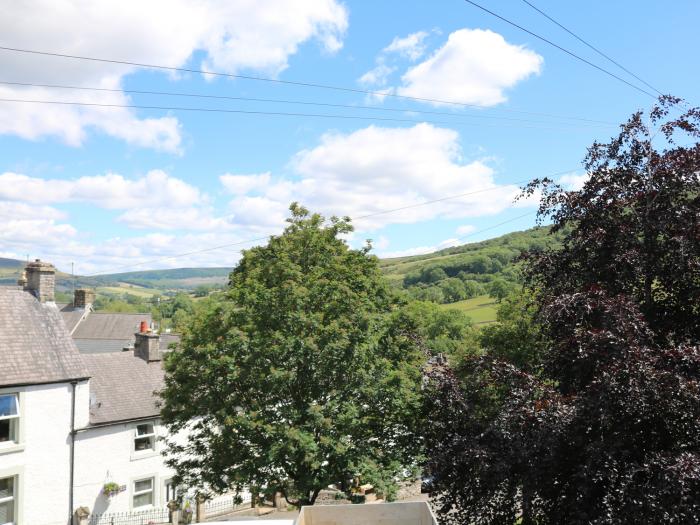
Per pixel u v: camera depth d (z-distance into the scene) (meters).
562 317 11.99
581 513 9.85
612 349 10.50
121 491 27.39
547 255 14.16
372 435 19.36
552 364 12.46
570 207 13.29
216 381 19.12
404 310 20.73
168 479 29.39
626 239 12.48
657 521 9.05
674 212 11.97
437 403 12.98
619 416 10.27
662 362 10.48
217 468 19.11
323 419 17.20
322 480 18.09
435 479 11.91
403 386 18.33
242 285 20.69
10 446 23.94
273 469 19.30
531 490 10.62
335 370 18.56
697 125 12.70
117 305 141.00
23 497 24.22
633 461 10.03
